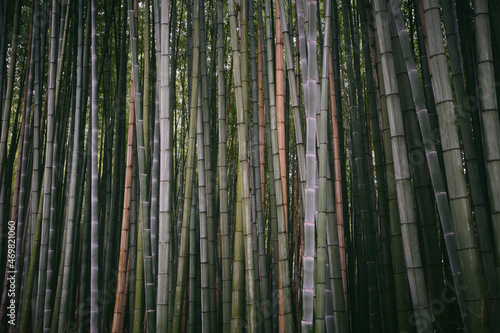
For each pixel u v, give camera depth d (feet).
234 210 10.58
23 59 11.17
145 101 7.27
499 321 3.99
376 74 6.21
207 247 6.52
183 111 9.78
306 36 5.41
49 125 8.34
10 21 11.03
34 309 8.50
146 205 6.64
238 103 6.22
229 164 11.05
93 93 7.80
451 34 4.75
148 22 7.45
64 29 8.75
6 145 9.14
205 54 7.42
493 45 4.83
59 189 9.32
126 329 8.48
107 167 9.30
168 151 6.32
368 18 6.33
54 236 8.16
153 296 6.43
